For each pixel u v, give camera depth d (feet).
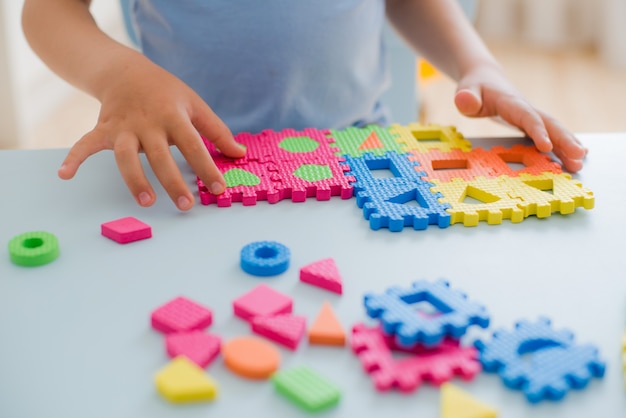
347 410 1.32
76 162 2.14
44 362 1.44
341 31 3.15
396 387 1.38
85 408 1.32
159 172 2.10
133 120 2.23
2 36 6.19
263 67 3.09
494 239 1.93
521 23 9.85
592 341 1.52
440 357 1.43
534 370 1.39
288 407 1.33
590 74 8.68
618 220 2.06
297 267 1.78
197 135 2.21
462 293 1.61
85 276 1.73
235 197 2.12
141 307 1.61
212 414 1.31
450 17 3.31
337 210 2.09
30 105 7.18
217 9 3.03
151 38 3.19
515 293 1.68
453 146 2.49
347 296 1.66
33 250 1.78
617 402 1.35
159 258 1.82
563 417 1.32
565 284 1.72
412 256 1.84
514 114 2.58
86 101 7.77
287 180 2.20
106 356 1.46
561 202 2.07
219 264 1.79
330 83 3.22
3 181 2.24
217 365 1.44
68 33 2.70
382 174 2.33
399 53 4.38
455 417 1.29
